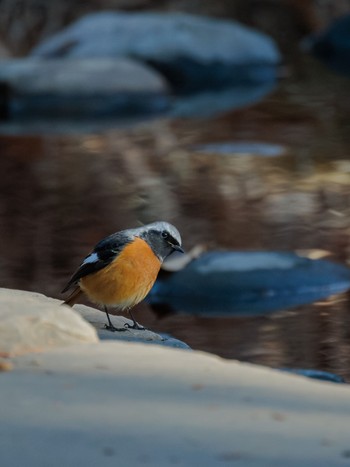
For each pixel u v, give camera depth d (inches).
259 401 237.1
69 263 559.8
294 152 780.6
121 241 361.7
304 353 446.3
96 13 1248.2
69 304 379.2
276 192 681.6
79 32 1111.6
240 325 488.7
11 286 525.3
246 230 614.5
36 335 278.8
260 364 433.7
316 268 546.9
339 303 517.0
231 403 234.8
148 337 368.8
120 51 1085.1
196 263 550.3
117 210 653.9
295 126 869.2
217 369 261.9
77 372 254.1
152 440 209.8
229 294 523.8
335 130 850.8
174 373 255.4
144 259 362.9
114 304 367.6
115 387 242.8
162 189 696.4
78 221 632.4
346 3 1285.7
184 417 223.5
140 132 866.1
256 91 1033.5
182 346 366.3
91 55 1087.0
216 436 212.7
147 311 510.6
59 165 757.9
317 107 943.0
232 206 658.8
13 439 209.8
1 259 564.1
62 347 277.9
